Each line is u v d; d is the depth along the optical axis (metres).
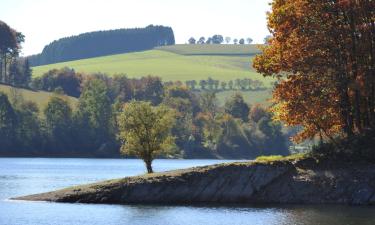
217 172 70.69
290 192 69.62
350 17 77.38
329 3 77.50
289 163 72.25
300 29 77.94
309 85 77.50
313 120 77.88
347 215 59.09
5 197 77.19
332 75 76.62
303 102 77.38
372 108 78.75
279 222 54.81
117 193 69.75
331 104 77.31
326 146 75.44
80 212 61.38
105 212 61.47
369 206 66.31
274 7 80.94
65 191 72.62
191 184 70.06
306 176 70.62
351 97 79.25
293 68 78.19
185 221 55.66
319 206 66.19
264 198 69.44
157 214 60.09
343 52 77.38
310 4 77.62
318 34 77.12
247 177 70.44
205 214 60.06
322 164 72.25
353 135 76.62
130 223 54.59
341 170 71.12
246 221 55.47
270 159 74.75
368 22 77.62
